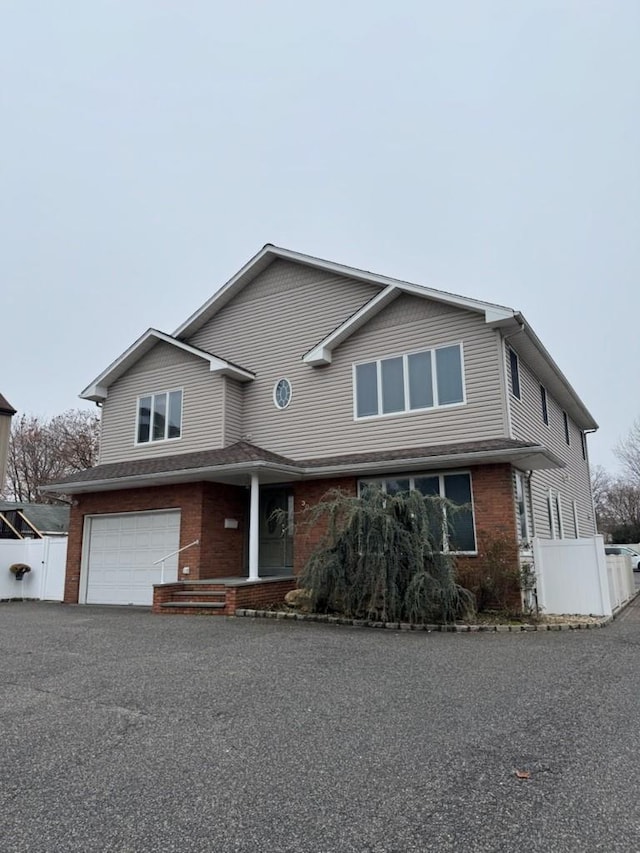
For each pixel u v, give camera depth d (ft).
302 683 19.07
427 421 42.63
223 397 50.34
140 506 49.78
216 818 9.82
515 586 35.94
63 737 13.97
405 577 33.19
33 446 124.26
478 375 41.19
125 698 17.34
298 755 12.68
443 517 34.78
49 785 11.21
